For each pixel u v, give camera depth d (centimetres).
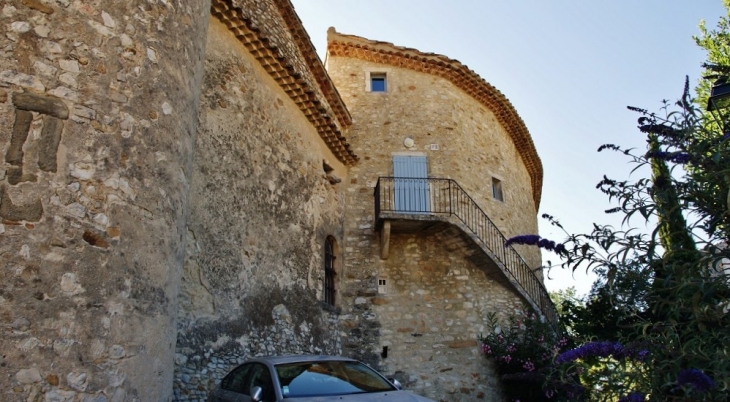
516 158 1811
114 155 477
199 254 829
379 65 1579
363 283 1313
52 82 455
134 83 512
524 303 1391
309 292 1125
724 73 479
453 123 1520
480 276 1366
